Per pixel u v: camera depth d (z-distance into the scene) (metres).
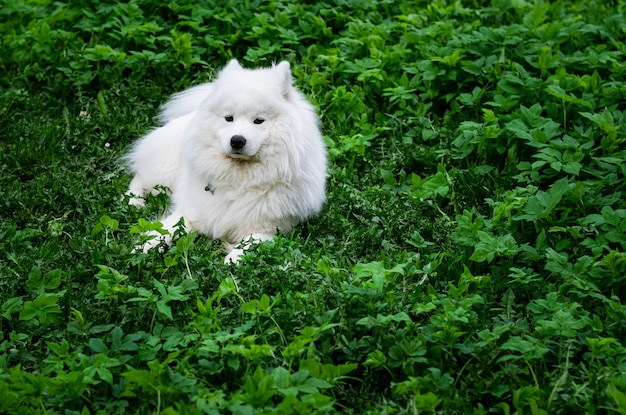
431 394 3.71
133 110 6.80
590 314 4.57
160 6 7.73
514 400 3.83
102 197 5.84
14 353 4.24
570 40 7.43
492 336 4.14
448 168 6.16
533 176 5.69
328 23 7.84
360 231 5.34
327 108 6.68
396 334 4.16
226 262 4.96
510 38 7.07
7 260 5.04
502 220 5.27
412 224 5.48
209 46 7.38
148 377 3.74
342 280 4.70
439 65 6.87
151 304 4.43
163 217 5.71
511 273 4.89
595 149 5.81
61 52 7.22
